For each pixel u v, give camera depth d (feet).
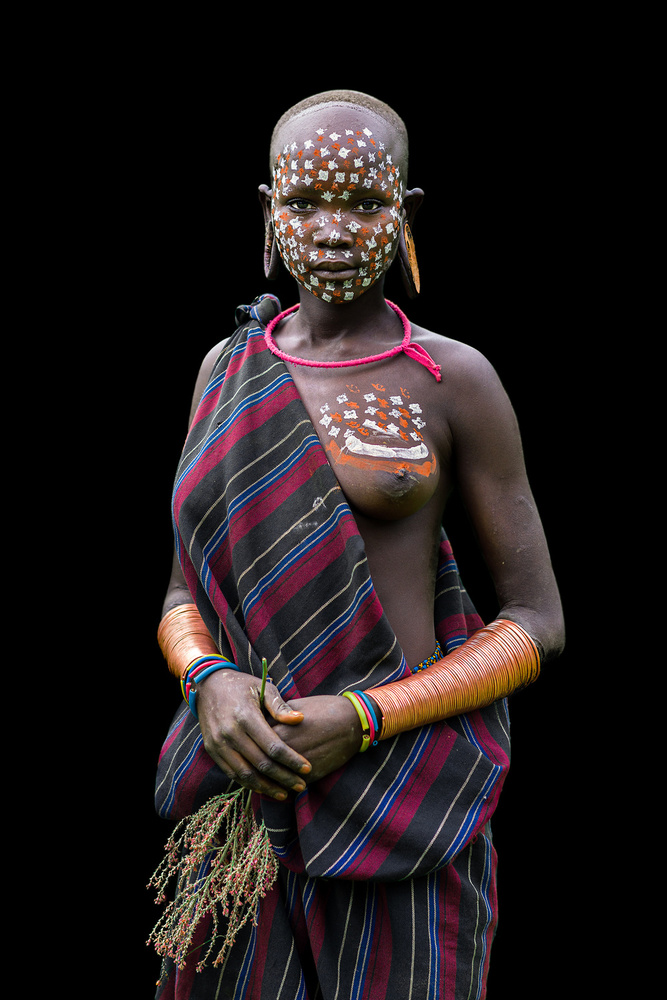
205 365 11.50
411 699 9.91
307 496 10.14
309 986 10.68
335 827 9.89
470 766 10.19
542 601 10.52
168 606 11.40
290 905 10.53
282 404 10.41
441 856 9.92
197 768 10.66
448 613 11.09
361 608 9.93
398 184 10.32
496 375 10.68
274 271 10.96
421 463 10.15
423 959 9.97
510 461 10.56
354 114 10.13
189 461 10.71
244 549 10.16
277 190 10.29
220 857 10.34
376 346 10.61
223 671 10.16
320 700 9.78
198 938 10.68
